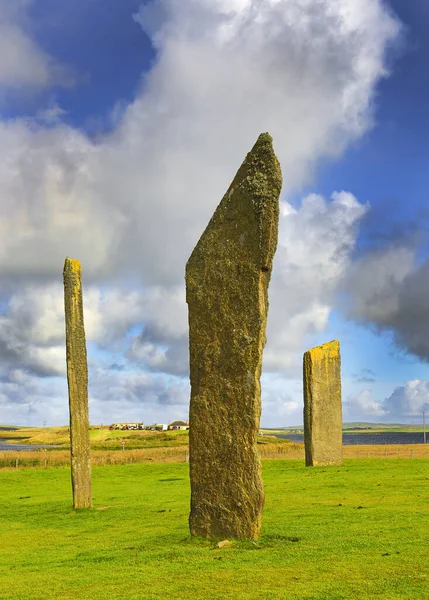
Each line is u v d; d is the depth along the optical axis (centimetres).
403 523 1989
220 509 1758
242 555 1589
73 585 1412
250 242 1791
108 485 3734
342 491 2892
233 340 1778
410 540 1708
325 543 1706
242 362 1758
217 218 1872
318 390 4288
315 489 2992
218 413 1781
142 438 12056
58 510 2672
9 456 5838
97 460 5603
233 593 1273
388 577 1339
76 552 1834
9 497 3375
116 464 5309
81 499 2650
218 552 1638
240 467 1736
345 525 1989
